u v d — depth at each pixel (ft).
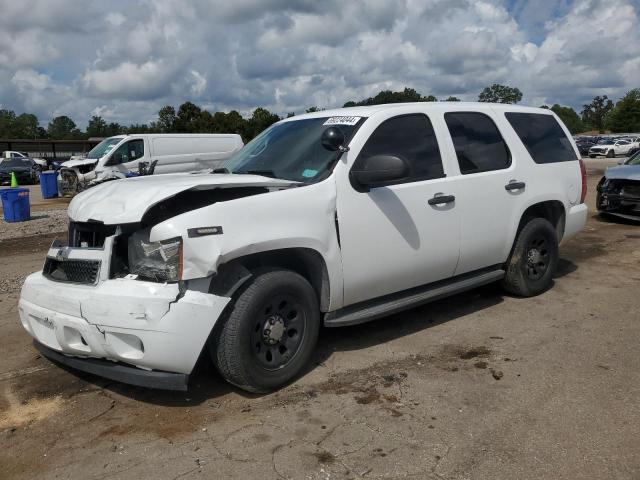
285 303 12.46
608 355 14.21
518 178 17.66
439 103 16.56
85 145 196.24
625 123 345.92
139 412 11.68
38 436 10.83
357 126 14.19
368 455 9.98
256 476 9.41
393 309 14.43
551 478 9.29
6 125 446.60
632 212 33.37
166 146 60.08
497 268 18.03
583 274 22.21
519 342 15.19
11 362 14.34
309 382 12.93
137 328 10.70
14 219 43.78
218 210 11.28
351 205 13.42
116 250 11.60
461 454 9.98
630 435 10.52
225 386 12.80
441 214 15.29
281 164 14.37
